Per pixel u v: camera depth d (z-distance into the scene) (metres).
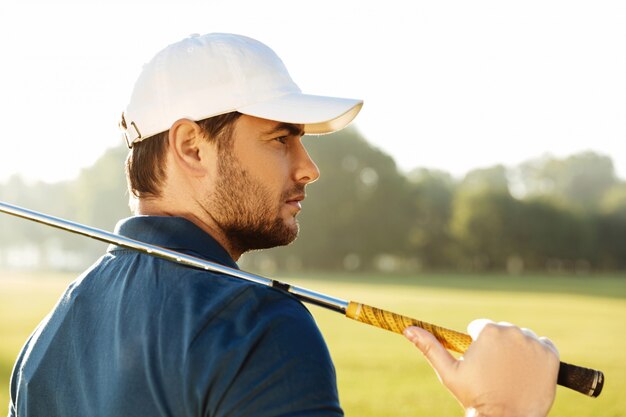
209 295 1.24
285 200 1.50
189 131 1.45
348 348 12.58
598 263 80.56
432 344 1.19
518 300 27.20
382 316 1.31
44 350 1.45
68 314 1.44
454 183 92.69
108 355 1.31
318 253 70.69
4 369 9.45
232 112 1.45
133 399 1.23
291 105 1.46
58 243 87.31
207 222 1.45
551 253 77.81
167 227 1.40
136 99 1.50
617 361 11.31
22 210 1.48
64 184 85.50
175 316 1.24
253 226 1.46
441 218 79.12
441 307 23.17
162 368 1.21
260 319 1.19
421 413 7.21
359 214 71.12
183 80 1.46
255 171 1.46
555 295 31.36
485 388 1.13
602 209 83.38
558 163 99.06
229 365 1.16
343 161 71.69
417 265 78.62
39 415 1.44
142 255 1.37
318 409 1.15
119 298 1.35
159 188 1.48
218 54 1.47
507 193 78.75
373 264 73.50
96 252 87.19
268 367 1.16
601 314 21.08
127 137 1.54
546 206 78.56
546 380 1.14
